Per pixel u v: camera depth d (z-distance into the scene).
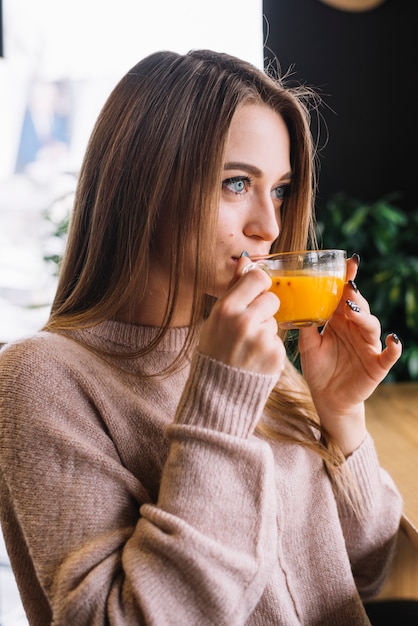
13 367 1.07
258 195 1.11
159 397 1.14
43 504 0.99
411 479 1.49
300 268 1.01
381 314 3.28
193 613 0.92
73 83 4.40
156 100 1.11
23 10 4.33
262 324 0.98
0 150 4.48
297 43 3.93
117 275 1.15
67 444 1.01
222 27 4.06
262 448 0.99
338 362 1.27
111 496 1.01
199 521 0.94
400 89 3.96
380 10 3.92
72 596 0.92
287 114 1.17
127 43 4.30
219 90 1.09
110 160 1.14
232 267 1.11
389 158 3.99
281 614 1.10
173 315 1.11
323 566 1.20
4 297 4.56
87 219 1.21
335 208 3.58
